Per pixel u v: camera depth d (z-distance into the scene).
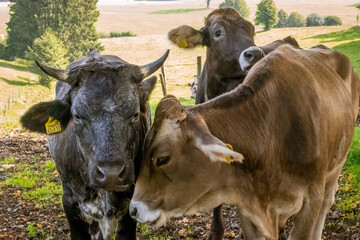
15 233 6.66
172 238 6.36
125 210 4.50
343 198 7.17
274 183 3.93
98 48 70.44
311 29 90.56
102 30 138.50
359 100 5.48
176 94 43.94
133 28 145.88
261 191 3.92
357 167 8.23
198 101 6.71
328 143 4.18
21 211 7.42
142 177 3.66
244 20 6.18
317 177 3.97
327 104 4.20
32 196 8.00
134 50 87.19
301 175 3.91
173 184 3.63
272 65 4.06
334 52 5.11
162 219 3.69
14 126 15.19
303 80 4.06
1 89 33.44
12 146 11.85
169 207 3.69
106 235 4.48
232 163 3.76
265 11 112.94
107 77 3.85
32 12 69.56
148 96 4.51
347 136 4.67
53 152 4.83
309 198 3.98
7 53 71.19
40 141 12.46
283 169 3.93
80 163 4.33
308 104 3.97
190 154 3.56
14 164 9.99
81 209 4.59
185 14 187.00
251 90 3.93
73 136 4.41
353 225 6.29
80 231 4.80
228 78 6.14
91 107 3.71
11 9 72.50
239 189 3.85
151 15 182.62
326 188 4.98
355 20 159.88
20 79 47.44
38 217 7.20
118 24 152.00
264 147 3.84
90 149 3.72
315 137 3.91
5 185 8.63
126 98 3.79
